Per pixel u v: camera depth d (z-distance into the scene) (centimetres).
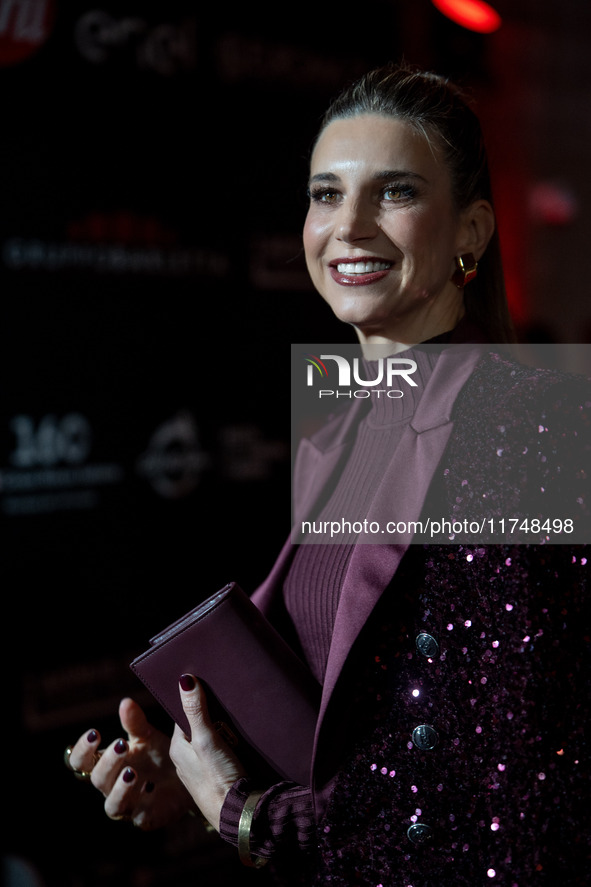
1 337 278
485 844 78
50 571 289
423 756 81
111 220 301
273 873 95
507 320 100
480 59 425
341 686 83
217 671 92
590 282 509
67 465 294
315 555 100
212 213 327
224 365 335
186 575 326
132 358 309
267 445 349
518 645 75
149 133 308
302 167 348
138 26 301
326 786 86
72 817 275
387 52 371
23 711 277
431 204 89
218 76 322
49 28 280
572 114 490
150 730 112
